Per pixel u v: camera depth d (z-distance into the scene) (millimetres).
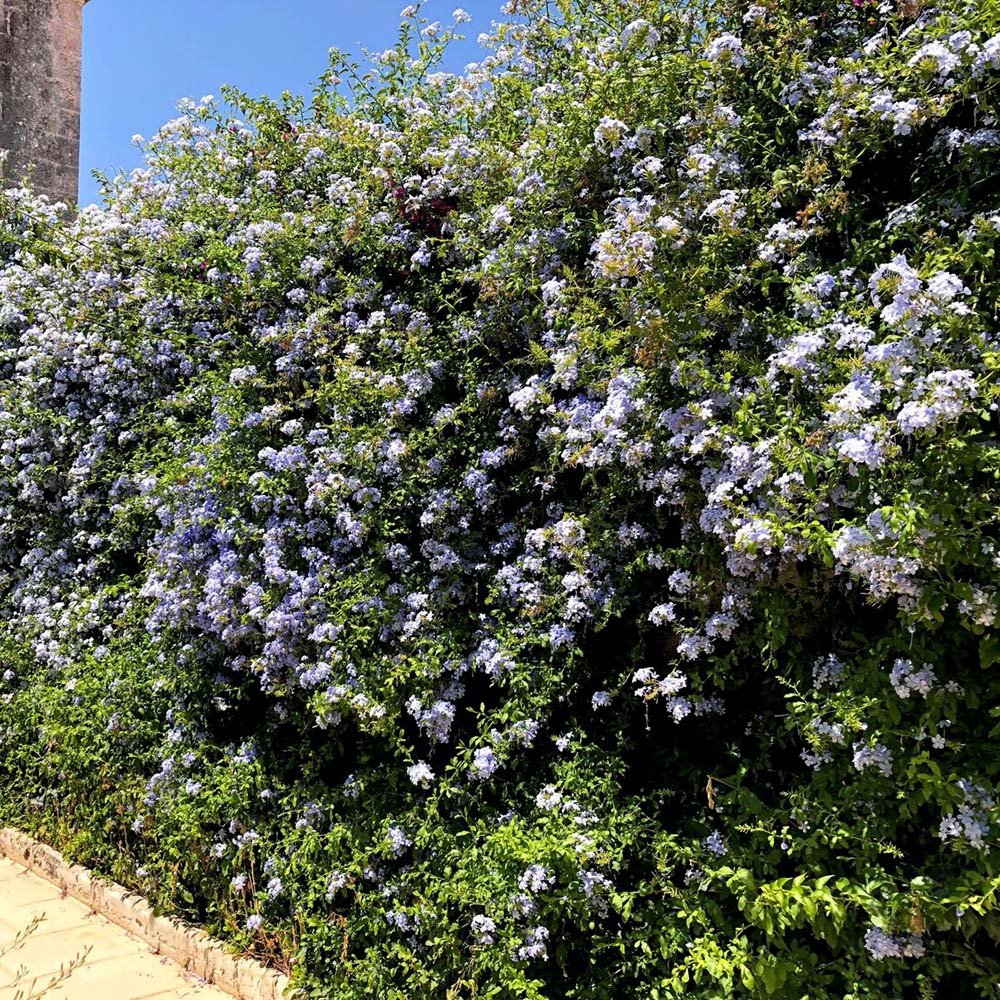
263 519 3564
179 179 5133
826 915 2061
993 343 1933
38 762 4469
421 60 4184
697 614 2533
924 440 1947
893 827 2033
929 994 1931
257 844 3297
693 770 2551
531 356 2967
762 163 2639
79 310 4930
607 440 2502
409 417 3328
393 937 2869
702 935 2322
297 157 4469
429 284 3508
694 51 2818
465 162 3395
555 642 2658
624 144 2824
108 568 4852
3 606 5438
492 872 2557
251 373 3715
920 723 1960
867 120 2379
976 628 1869
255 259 3805
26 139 9312
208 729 3771
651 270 2471
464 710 3057
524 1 3502
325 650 3129
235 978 3160
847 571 2178
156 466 4219
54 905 3977
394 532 3182
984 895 1826
